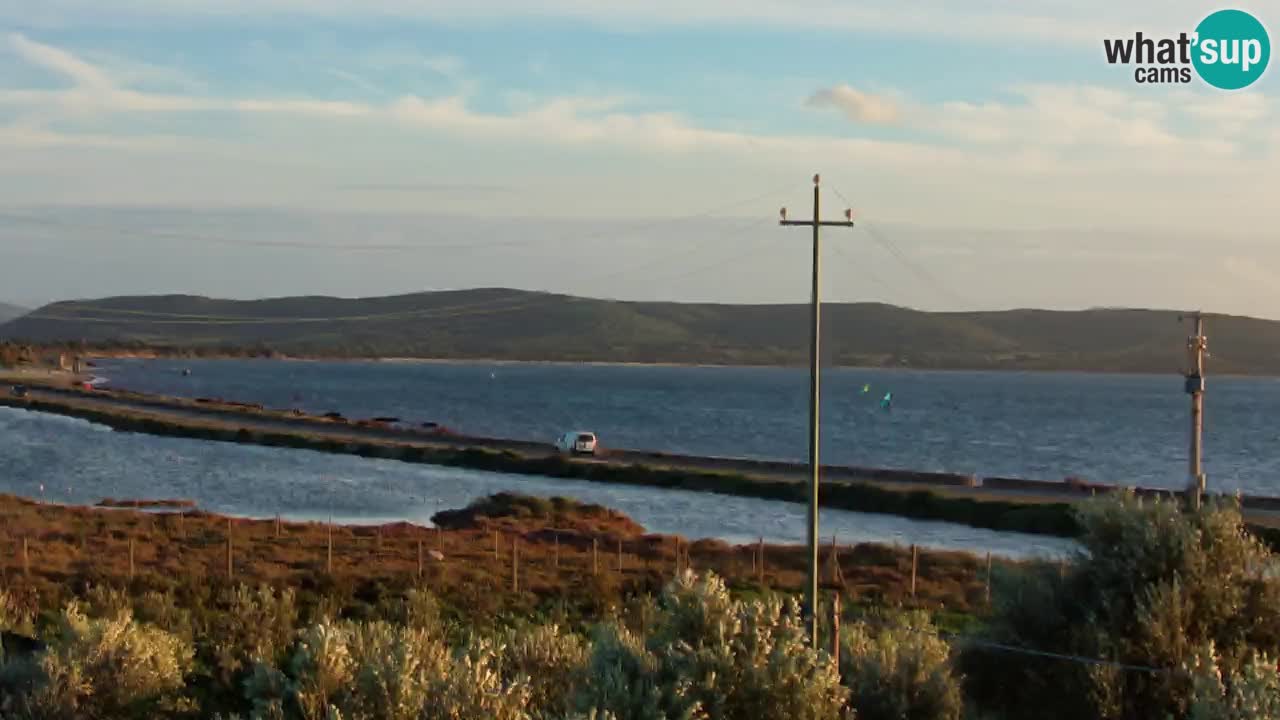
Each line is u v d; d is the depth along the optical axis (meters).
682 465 89.00
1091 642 20.09
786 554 47.53
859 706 18.45
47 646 20.92
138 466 89.25
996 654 21.11
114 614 29.34
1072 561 22.44
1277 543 47.84
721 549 48.91
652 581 38.81
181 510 65.44
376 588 36.56
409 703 16.14
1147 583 20.59
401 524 56.59
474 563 42.78
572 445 95.69
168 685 20.81
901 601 36.31
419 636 18.22
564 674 19.55
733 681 16.30
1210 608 20.14
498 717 16.11
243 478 82.56
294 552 44.41
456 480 83.56
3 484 77.75
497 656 18.80
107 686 19.95
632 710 15.55
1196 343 31.34
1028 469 105.31
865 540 57.22
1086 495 68.69
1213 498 22.61
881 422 179.88
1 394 170.75
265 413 140.62
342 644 17.81
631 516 66.06
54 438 111.81
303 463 93.69
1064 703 20.14
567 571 41.62
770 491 75.00
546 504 62.84
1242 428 175.50
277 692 17.50
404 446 100.12
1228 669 19.28
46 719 18.89
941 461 112.31
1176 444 140.88
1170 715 18.25
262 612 27.48
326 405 197.62
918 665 19.06
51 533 47.47
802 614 29.20
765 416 190.62
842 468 84.44
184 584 35.66
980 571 42.59
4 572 36.00
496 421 165.25
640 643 17.62
